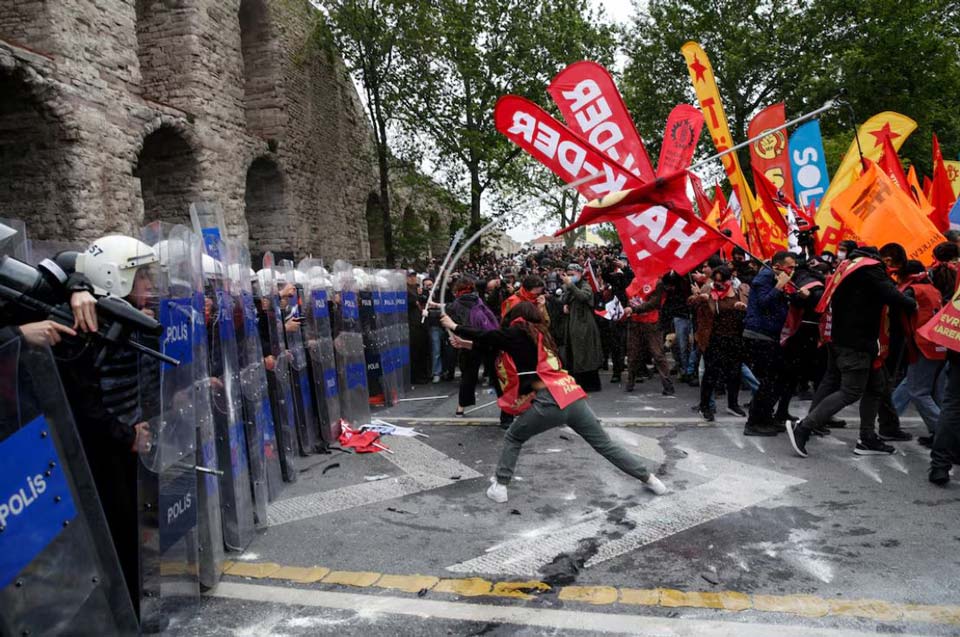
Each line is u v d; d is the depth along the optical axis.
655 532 3.92
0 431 1.96
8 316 2.39
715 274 6.75
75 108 11.29
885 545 3.64
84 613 2.22
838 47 23.89
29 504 2.04
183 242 3.16
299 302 6.12
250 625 3.02
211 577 3.39
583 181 4.47
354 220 24.41
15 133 11.28
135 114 12.88
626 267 10.64
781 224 8.75
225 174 16.05
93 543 2.29
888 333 5.47
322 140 21.92
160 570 2.80
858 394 5.13
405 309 9.45
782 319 5.98
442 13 20.39
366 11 20.05
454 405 8.34
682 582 3.29
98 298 2.55
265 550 3.90
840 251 6.51
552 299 9.96
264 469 4.34
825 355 6.66
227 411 3.84
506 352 4.56
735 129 25.72
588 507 4.41
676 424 6.66
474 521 4.25
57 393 2.21
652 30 26.72
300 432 5.94
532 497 4.67
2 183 11.41
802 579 3.28
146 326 2.53
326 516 4.45
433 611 3.09
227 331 3.93
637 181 4.88
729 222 9.23
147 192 15.41
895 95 23.98
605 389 8.98
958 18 25.80
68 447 2.24
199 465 3.38
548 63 22.19
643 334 8.50
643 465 4.58
